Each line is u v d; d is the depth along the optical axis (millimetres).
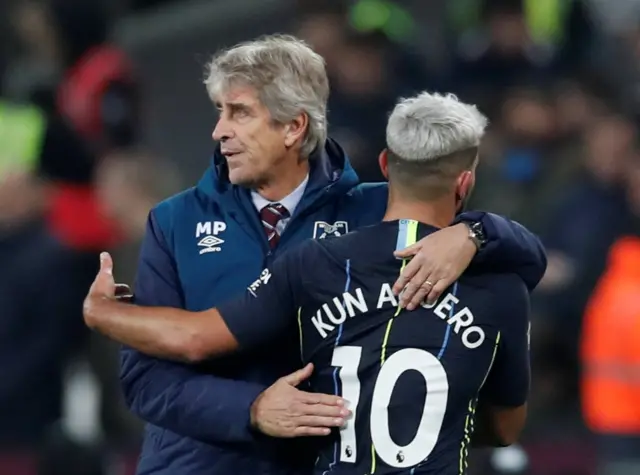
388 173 15625
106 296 15984
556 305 28516
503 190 30688
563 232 29500
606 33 39531
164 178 28219
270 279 15406
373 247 15180
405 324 14969
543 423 27562
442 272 15000
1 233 26703
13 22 33969
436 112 15242
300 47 15977
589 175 30031
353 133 30406
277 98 15719
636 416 27422
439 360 14922
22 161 27281
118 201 26500
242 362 16047
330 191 16203
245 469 16016
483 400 16062
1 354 26391
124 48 39094
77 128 29156
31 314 26562
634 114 31766
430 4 37562
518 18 33562
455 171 15273
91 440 20484
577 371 27984
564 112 31656
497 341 15195
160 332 15539
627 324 27547
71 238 27000
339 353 15055
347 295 15070
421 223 15281
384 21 33031
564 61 34312
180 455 16188
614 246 28562
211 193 16344
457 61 33812
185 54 38438
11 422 26406
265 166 15906
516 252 15367
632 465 27469
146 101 38250
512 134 31453
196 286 16188
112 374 25625
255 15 38312
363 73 31078
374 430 14836
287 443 15930
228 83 15789
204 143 37469
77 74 32656
